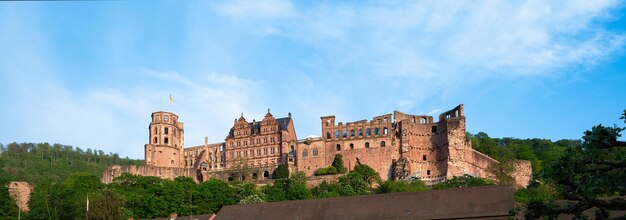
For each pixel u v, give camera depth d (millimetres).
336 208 135125
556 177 65375
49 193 197250
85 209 163250
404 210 128125
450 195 128000
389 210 129625
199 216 155125
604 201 63688
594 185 61688
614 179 62000
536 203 67500
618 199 63625
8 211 192000
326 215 133875
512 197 122375
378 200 133750
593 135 62344
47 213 182875
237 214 143375
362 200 135250
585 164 64250
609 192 62625
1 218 187250
